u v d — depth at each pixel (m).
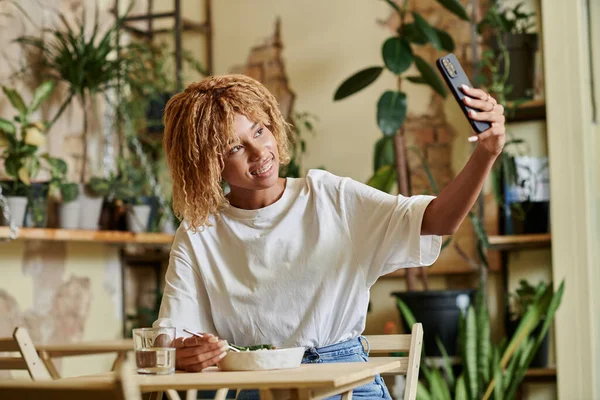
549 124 3.73
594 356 3.62
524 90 3.81
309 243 1.88
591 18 3.76
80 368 3.99
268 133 1.85
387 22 4.19
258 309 1.86
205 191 1.84
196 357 1.62
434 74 3.71
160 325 1.80
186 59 4.32
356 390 1.79
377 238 1.87
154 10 4.54
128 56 4.06
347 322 1.87
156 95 4.06
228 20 4.48
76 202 3.52
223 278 1.88
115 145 4.27
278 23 4.38
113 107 4.04
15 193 3.27
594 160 3.74
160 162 4.22
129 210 3.84
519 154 3.88
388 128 3.67
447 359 3.47
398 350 1.97
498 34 3.81
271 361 1.56
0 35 3.58
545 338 3.74
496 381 3.31
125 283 4.32
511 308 3.89
